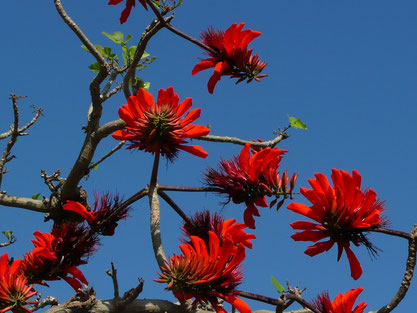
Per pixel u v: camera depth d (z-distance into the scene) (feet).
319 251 10.09
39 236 11.18
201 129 10.99
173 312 10.61
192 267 9.57
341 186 9.90
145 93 10.86
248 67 12.71
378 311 10.06
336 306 10.12
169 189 11.08
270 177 11.02
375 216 9.81
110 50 14.12
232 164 11.44
